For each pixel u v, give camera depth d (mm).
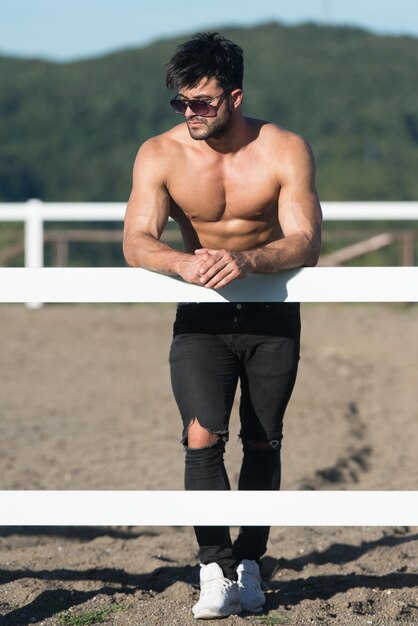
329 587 5051
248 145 4641
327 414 10281
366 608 4691
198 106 4410
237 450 8734
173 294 4344
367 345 14414
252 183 4613
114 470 8094
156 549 5941
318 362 13172
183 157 4652
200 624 4422
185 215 4750
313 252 4410
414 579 5141
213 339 4562
